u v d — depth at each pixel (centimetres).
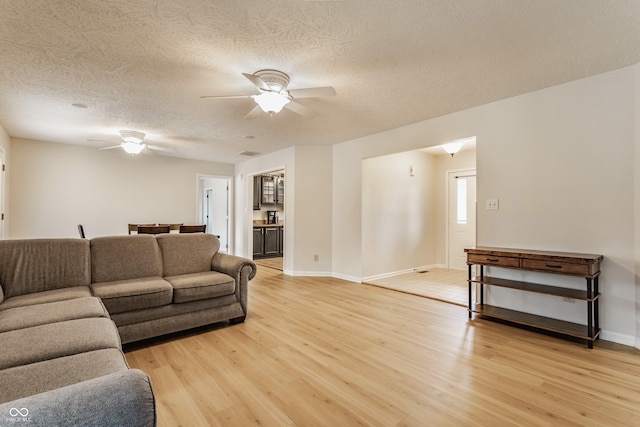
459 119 360
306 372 213
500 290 330
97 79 278
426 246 621
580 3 177
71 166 546
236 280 311
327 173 540
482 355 238
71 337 154
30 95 315
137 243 308
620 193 259
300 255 546
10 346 143
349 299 393
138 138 447
